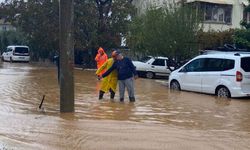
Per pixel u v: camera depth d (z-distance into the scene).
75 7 41.94
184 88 20.83
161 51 26.53
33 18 45.25
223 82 18.59
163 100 17.09
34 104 15.02
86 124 11.35
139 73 32.19
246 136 10.37
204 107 15.30
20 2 46.91
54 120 11.86
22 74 30.03
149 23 27.08
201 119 12.71
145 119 12.43
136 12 43.09
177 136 10.16
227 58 18.75
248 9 26.00
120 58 16.23
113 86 16.73
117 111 13.80
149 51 27.14
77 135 10.01
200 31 27.59
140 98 17.59
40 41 45.91
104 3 43.34
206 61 19.77
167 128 11.10
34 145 9.07
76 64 47.72
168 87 22.64
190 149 8.95
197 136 10.23
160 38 26.28
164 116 13.09
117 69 16.36
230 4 40.94
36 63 50.97
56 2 43.06
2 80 24.36
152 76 32.00
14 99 16.23
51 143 9.25
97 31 42.84
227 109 14.93
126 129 10.81
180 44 26.11
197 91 20.06
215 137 10.16
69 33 12.91
